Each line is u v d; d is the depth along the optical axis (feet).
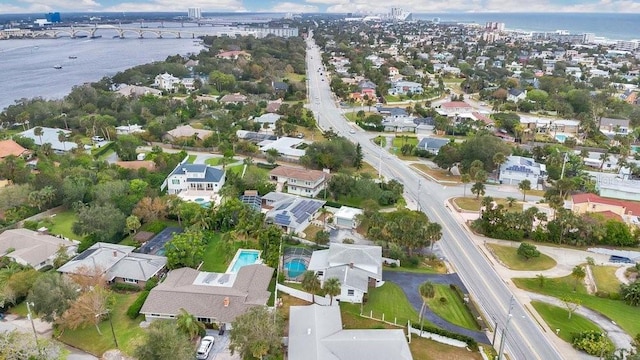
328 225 379.76
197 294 257.75
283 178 461.78
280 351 220.64
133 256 302.86
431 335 243.81
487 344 242.17
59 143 558.15
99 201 376.07
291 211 377.71
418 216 360.69
